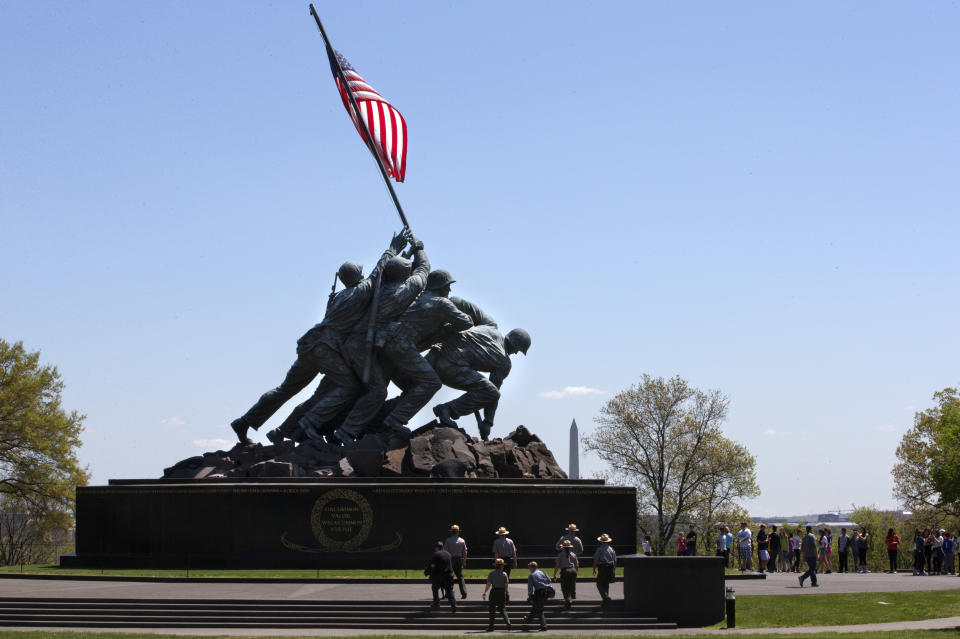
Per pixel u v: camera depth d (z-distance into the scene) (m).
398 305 51.09
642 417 82.06
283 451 49.72
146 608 32.88
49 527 77.31
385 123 55.16
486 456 48.41
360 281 51.75
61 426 76.12
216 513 44.72
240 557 44.22
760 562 49.22
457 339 52.19
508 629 31.22
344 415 51.53
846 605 35.31
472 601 33.22
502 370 52.66
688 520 83.38
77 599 33.31
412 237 53.88
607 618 32.41
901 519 115.69
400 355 50.72
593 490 46.34
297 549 44.16
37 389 76.38
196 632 30.44
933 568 53.84
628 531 46.62
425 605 32.81
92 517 45.72
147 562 44.69
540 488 45.72
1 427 74.88
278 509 44.44
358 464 46.84
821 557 51.09
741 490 81.38
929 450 77.81
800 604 35.50
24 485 76.25
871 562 113.19
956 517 84.38
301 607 32.66
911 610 34.31
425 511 44.59
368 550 44.12
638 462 81.38
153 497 45.38
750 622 32.62
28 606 33.00
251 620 31.84
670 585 32.72
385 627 31.47
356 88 55.09
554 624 31.92
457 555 33.56
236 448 52.19
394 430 49.84
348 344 50.81
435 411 51.06
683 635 29.39
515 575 39.72
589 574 41.28
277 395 52.56
